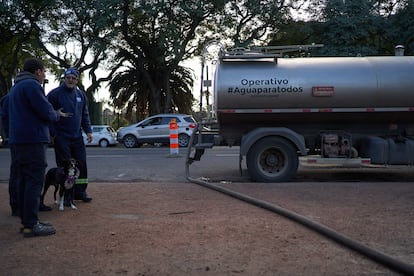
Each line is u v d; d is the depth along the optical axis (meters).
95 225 5.64
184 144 22.42
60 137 6.68
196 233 5.21
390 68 9.65
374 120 9.92
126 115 35.75
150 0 25.92
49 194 8.02
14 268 4.11
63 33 28.28
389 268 4.02
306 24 26.73
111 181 9.96
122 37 29.31
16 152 5.19
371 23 25.53
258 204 6.75
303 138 9.63
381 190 8.02
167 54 27.33
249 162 9.60
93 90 29.66
